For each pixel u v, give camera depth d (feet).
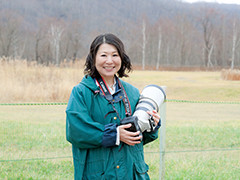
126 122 7.79
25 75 41.45
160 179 12.44
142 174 8.21
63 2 379.96
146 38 270.87
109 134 7.64
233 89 51.11
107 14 373.40
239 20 288.10
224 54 279.90
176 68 207.92
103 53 8.13
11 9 317.63
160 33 258.57
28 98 29.94
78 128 7.66
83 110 7.85
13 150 16.69
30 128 18.78
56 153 16.87
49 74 42.68
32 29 303.48
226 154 18.65
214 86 55.31
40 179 14.12
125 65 8.90
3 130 18.08
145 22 284.82
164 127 12.26
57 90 32.24
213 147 19.56
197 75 102.99
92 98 8.13
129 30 274.16
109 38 8.22
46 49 239.50
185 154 18.44
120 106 8.31
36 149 17.06
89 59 8.44
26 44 250.78
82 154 8.02
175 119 23.34
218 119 23.25
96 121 8.07
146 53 274.16
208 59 265.54
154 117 8.36
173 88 54.90
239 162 17.38
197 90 51.93
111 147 7.93
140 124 8.16
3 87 31.12
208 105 27.14
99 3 397.60
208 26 325.42
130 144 7.78
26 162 15.83
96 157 7.98
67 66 47.75
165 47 281.95
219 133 21.25
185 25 291.17
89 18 339.36
